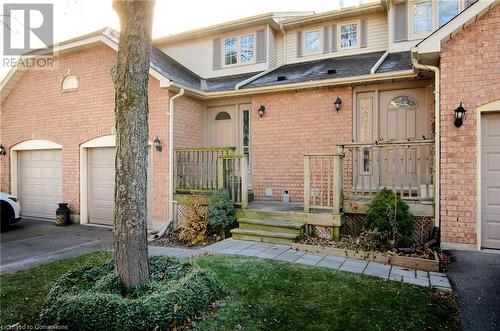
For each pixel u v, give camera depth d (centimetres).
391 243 549
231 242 658
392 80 762
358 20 1030
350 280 443
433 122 728
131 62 367
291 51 1119
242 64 1125
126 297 344
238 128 952
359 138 814
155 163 856
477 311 363
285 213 682
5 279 479
